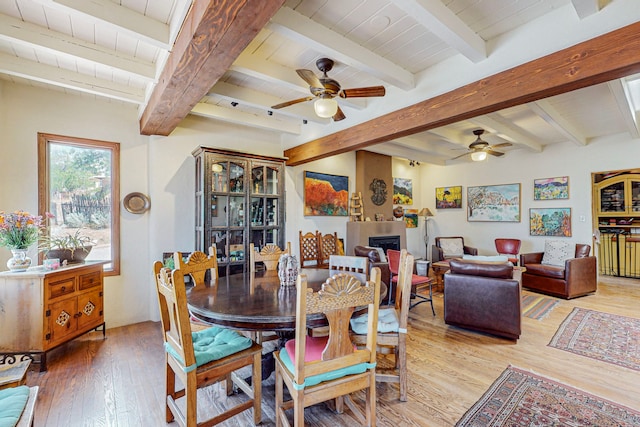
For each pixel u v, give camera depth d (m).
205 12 1.55
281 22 1.92
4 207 2.95
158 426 1.83
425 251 8.13
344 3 1.91
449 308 3.40
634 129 4.66
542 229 6.23
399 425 1.82
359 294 1.55
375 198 6.54
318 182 5.54
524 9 1.96
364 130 3.38
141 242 3.72
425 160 7.06
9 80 2.96
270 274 2.85
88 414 1.93
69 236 3.08
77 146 3.38
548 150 6.17
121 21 1.86
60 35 2.16
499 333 3.09
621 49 1.73
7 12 1.93
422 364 2.57
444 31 1.97
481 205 7.14
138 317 3.69
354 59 2.30
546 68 2.02
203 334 2.02
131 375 2.42
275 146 4.82
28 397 1.36
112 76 2.87
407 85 2.74
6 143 2.97
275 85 3.11
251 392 1.92
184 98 2.59
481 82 2.36
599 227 5.85
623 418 1.85
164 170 3.80
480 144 4.98
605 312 3.89
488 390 2.17
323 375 1.51
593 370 2.43
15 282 2.49
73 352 2.84
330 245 5.11
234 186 3.85
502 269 3.10
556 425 1.80
